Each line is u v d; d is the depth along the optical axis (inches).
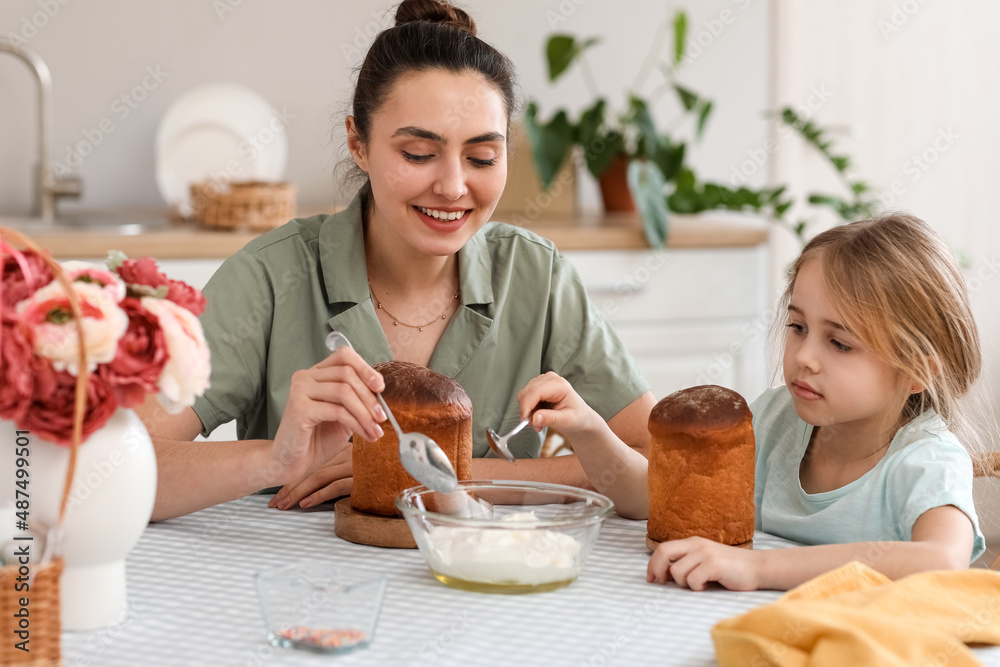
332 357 42.3
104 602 32.9
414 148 48.2
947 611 32.0
